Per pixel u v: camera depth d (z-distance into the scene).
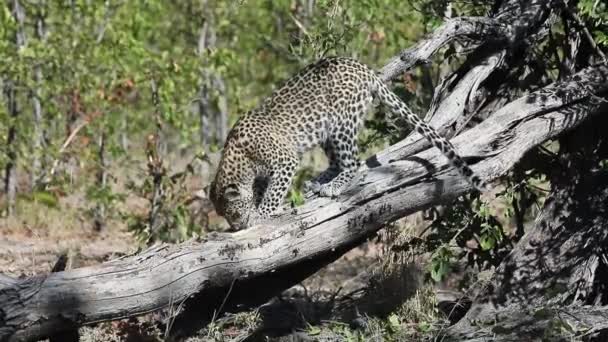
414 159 12.26
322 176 13.12
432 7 15.99
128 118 24.50
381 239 15.15
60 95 22.08
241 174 12.96
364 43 20.34
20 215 20.97
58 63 21.61
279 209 12.90
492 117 12.76
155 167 18.28
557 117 12.90
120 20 22.83
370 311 13.97
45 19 22.84
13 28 21.78
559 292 13.16
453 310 13.98
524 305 13.25
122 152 22.03
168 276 11.02
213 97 26.23
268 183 13.14
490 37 13.09
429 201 12.27
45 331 10.48
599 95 13.34
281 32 26.08
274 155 12.81
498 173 12.45
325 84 12.99
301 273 12.97
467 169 12.12
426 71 18.08
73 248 18.55
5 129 21.64
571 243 13.51
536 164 14.27
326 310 14.34
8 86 22.59
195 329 12.87
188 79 22.25
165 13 27.08
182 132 23.08
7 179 22.00
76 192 22.72
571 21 14.06
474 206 15.35
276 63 26.69
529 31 13.54
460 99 12.92
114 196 20.47
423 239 14.34
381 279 14.28
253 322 13.60
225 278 11.44
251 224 12.70
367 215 12.09
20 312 10.20
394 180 12.07
